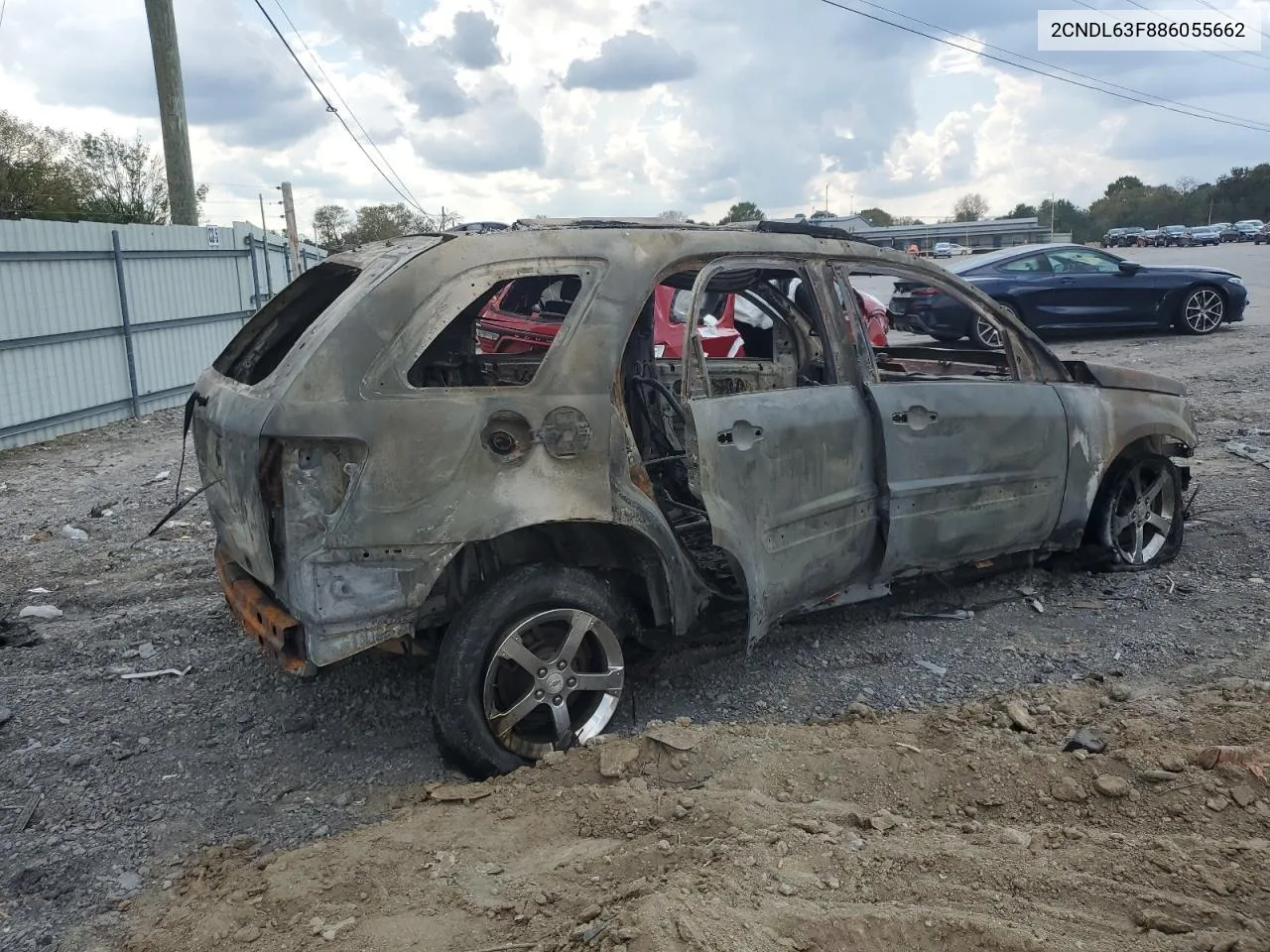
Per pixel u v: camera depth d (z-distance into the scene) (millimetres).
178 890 3047
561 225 4633
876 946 2500
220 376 4121
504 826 3209
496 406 3467
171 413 13438
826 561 4289
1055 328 14961
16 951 2768
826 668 4527
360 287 3520
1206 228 69750
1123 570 5668
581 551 3828
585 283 3684
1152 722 3707
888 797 3312
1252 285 25250
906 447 4504
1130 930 2549
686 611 3902
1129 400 5492
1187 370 12430
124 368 12898
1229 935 2469
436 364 4156
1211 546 6039
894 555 4535
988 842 2986
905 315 14859
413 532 3355
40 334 11367
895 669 4512
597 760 3545
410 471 3352
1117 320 15133
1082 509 5266
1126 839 2965
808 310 4926
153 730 4086
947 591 5402
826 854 2893
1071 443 5137
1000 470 4871
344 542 3311
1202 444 8742
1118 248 70562
